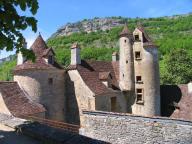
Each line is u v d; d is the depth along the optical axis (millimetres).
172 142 18125
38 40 33625
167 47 92750
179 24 129625
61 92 33156
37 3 7574
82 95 32281
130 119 20312
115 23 164625
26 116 27109
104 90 32688
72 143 11258
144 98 34812
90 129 22688
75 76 33031
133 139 20047
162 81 54594
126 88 35375
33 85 30609
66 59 82688
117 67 37750
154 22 145750
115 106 34219
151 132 19172
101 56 93688
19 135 14078
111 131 21359
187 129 17516
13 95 28594
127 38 35750
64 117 33344
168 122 18391
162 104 35969
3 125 16359
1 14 7633
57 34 167875
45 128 13602
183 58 56375
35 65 30969
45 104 31297
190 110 33125
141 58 35281
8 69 77062
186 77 54656
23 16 7797
